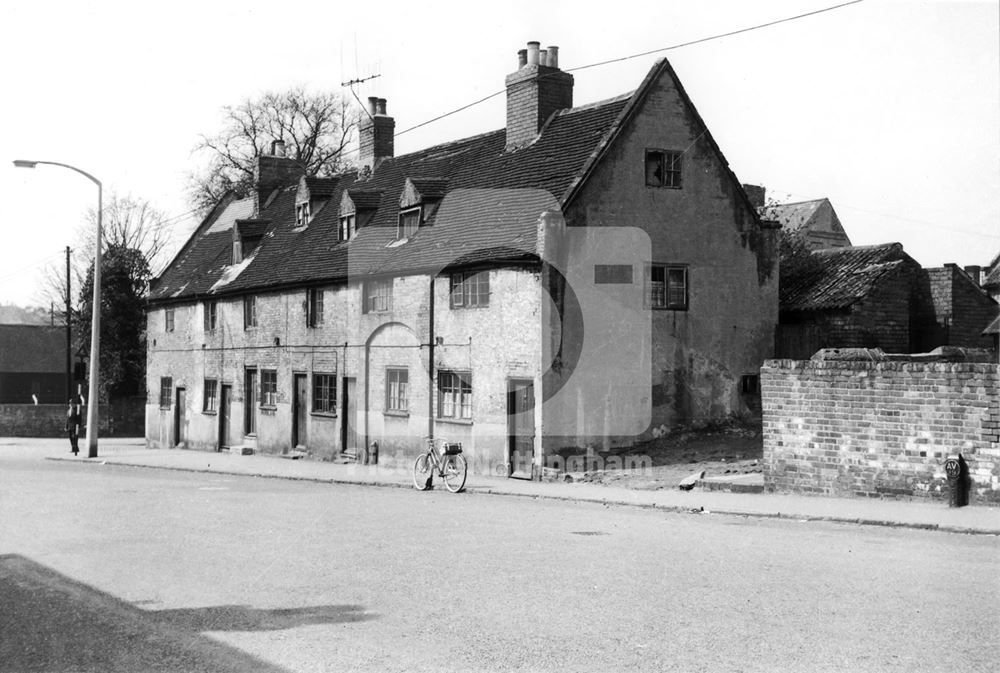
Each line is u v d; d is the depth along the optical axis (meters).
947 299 29.58
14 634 8.27
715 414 25.08
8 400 78.81
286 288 33.31
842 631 7.78
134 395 56.28
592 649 7.38
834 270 29.81
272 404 34.44
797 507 15.94
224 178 56.53
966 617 8.20
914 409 16.05
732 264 25.61
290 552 12.15
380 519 15.51
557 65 27.91
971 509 14.99
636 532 13.69
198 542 13.10
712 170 25.42
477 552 11.92
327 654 7.42
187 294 39.88
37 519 15.84
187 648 7.70
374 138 36.66
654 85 24.67
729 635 7.70
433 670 6.94
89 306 55.28
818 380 17.31
